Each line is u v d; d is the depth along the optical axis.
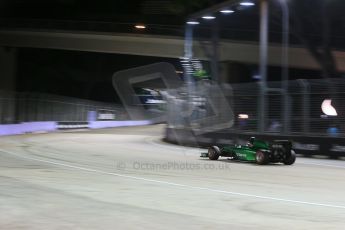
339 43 65.94
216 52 52.41
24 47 80.50
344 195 14.69
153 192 14.47
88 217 10.74
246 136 33.06
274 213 11.74
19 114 61.38
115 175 18.50
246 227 10.18
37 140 40.91
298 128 31.14
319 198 14.07
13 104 59.94
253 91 34.16
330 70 67.00
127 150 31.72
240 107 35.06
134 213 11.30
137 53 75.50
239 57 69.56
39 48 82.69
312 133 30.19
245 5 41.06
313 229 10.16
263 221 10.82
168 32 70.69
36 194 13.60
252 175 19.23
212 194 14.32
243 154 23.95
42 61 90.38
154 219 10.70
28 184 15.51
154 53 74.38
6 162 22.86
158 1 72.56
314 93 30.62
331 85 29.97
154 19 75.25
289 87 31.91
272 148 23.19
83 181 16.56
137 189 14.99
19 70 87.25
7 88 79.00
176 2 66.44
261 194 14.57
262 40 38.91
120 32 72.81
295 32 65.62
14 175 17.81
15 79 80.94
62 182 16.17
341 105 29.47
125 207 12.01
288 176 19.14
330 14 63.38
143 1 75.12
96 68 96.75
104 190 14.65
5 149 31.12
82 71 97.38
